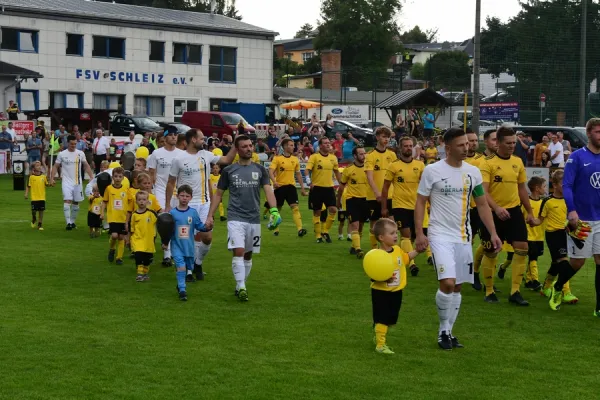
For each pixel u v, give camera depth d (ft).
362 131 142.41
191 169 40.55
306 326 31.07
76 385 23.38
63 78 157.79
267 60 183.83
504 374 25.43
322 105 164.55
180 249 35.99
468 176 28.60
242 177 35.63
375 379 24.54
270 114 165.48
